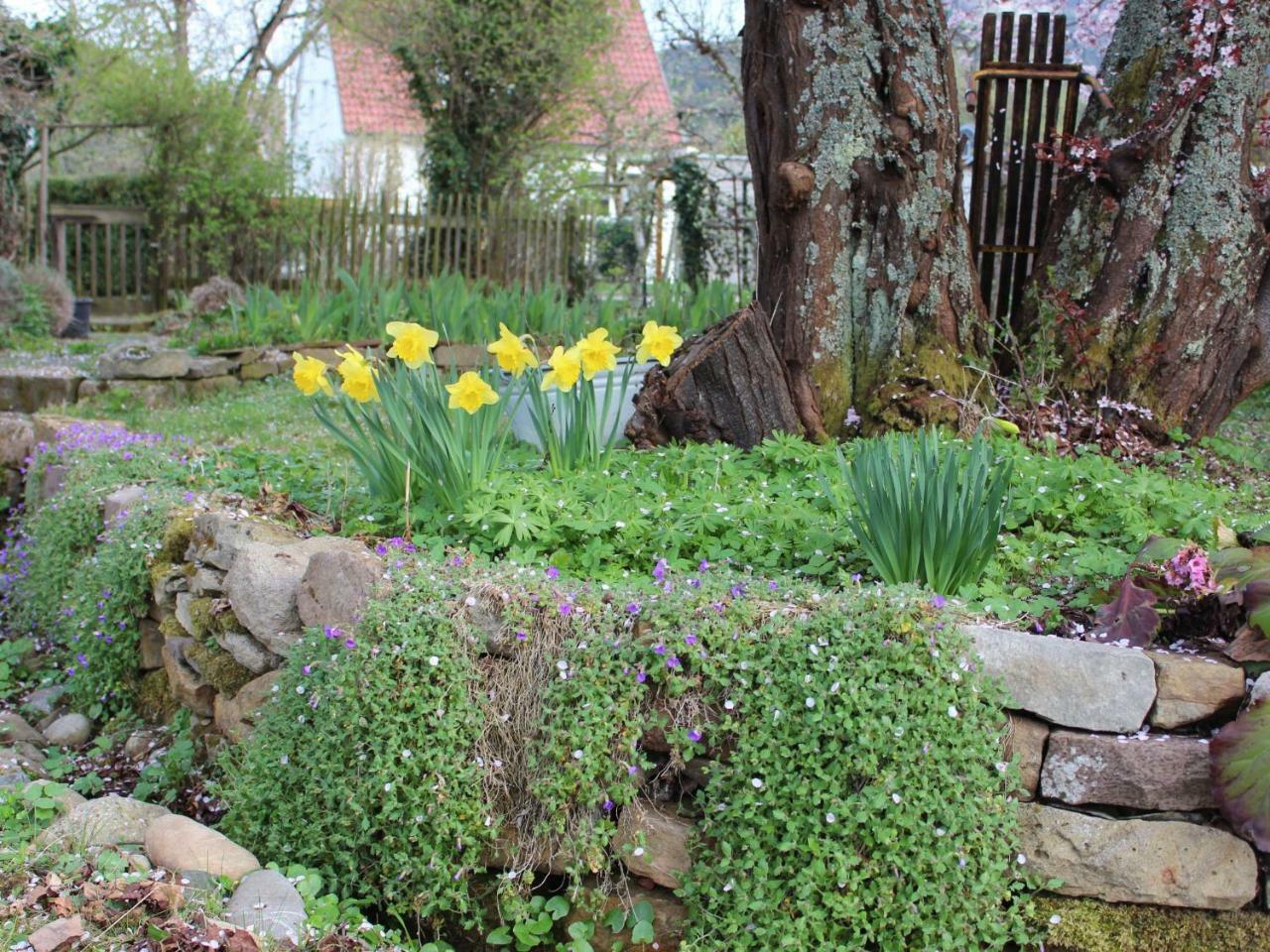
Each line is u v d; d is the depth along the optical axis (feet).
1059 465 13.88
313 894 9.57
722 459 14.69
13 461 24.09
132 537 15.31
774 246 17.99
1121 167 18.65
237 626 12.98
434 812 9.77
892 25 17.07
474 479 13.01
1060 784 9.23
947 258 17.67
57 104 50.26
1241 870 8.99
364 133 58.85
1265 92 20.06
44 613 18.04
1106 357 18.51
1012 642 9.36
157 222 49.70
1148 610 10.21
